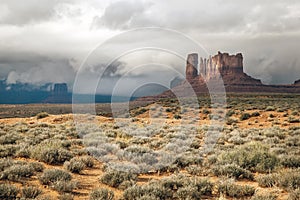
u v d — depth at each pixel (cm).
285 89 17312
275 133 2295
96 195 877
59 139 1805
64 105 9912
